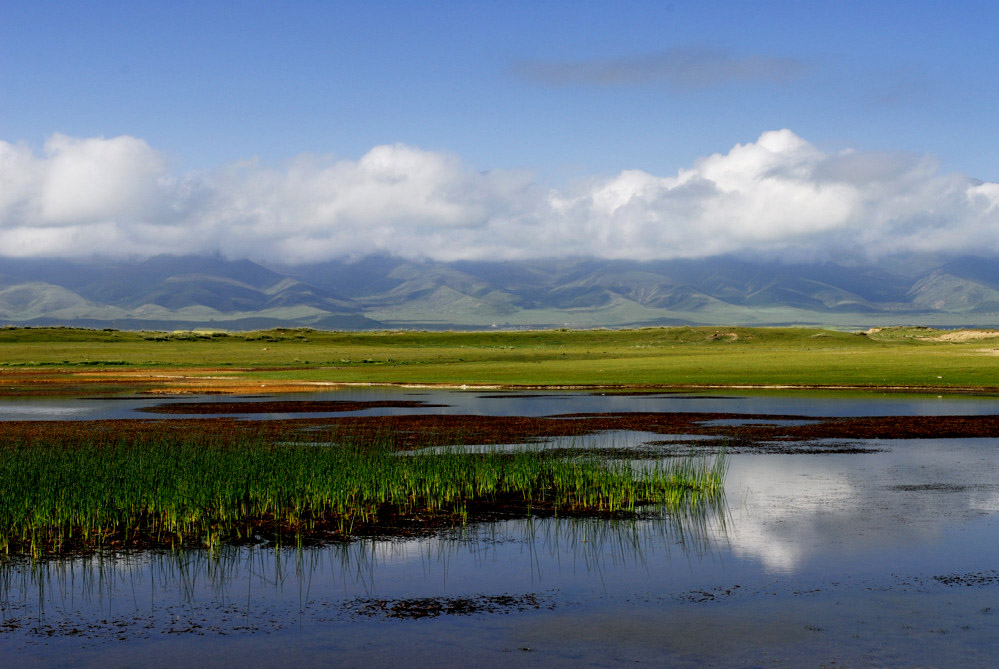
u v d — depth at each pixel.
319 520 20.75
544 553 17.55
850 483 25.66
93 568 16.64
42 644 12.56
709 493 24.00
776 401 60.09
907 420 45.38
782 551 17.48
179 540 18.77
